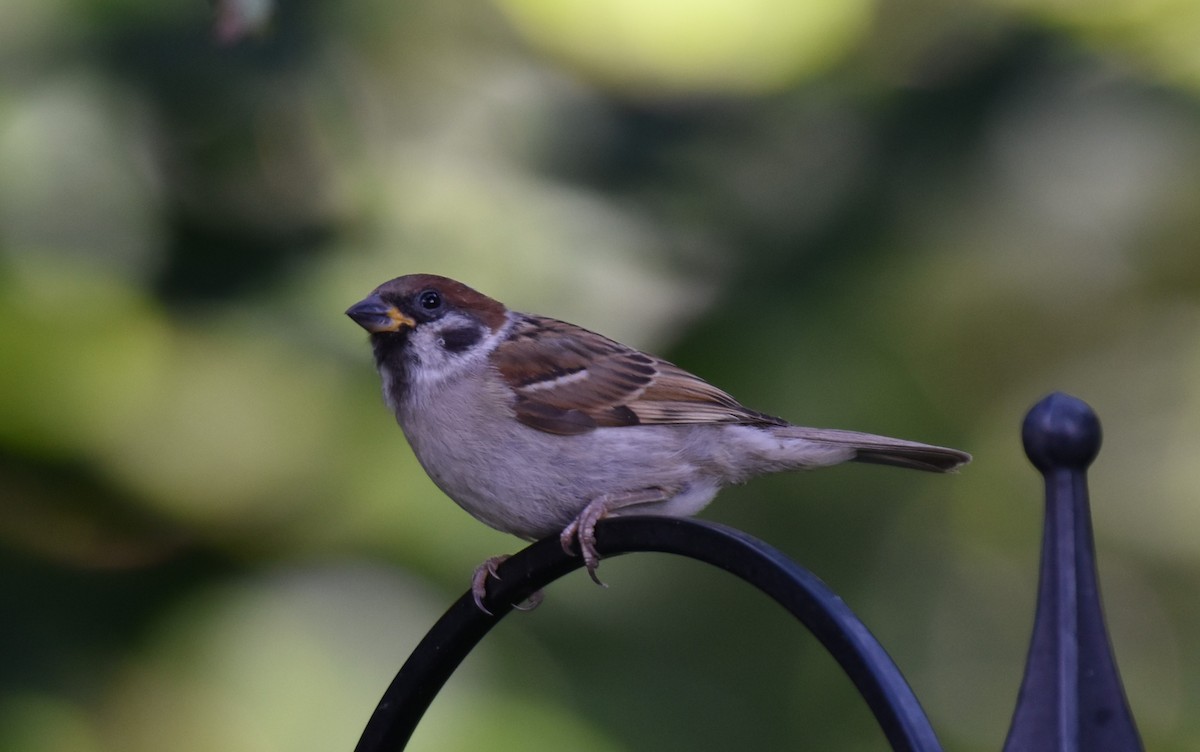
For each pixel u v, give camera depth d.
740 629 10.84
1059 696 3.61
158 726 9.82
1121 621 14.16
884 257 10.80
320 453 10.26
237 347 10.26
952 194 10.87
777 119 11.20
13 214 10.20
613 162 10.89
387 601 10.19
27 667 9.73
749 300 10.54
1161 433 13.91
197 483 10.27
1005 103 10.98
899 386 10.85
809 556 11.37
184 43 10.43
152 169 10.55
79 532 10.38
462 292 7.66
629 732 10.23
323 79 10.78
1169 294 12.16
